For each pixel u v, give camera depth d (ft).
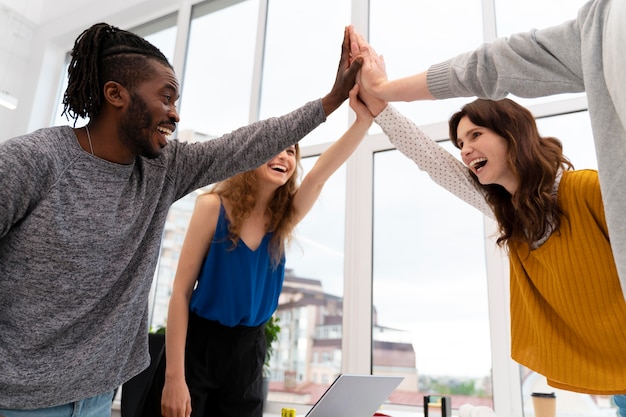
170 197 3.57
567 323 3.66
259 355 5.01
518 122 3.94
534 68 2.99
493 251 6.40
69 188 2.86
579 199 3.52
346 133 5.09
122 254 3.10
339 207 7.89
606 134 2.39
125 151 3.17
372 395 4.25
